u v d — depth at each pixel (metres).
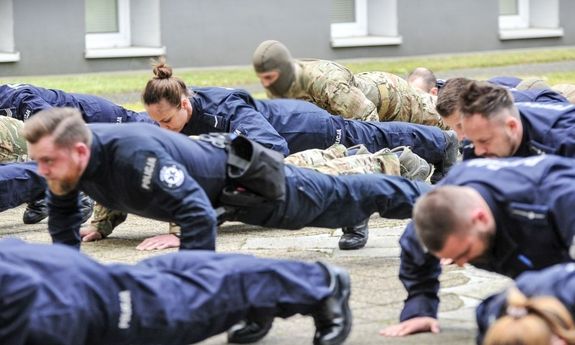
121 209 10.69
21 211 17.34
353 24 39.31
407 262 9.95
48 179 10.16
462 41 40.22
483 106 10.30
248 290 9.08
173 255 9.20
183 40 35.62
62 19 33.75
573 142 10.35
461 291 11.35
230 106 14.34
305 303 9.26
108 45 35.53
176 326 8.73
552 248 8.73
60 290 8.25
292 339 9.97
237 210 11.17
